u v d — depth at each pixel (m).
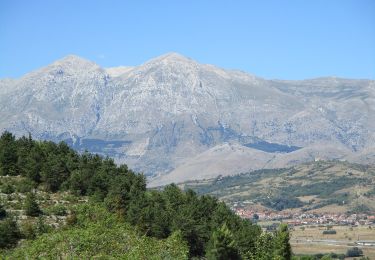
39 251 70.19
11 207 93.69
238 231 106.19
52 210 93.81
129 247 75.12
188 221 99.62
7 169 110.62
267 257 102.62
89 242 72.06
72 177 107.19
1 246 79.94
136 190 107.69
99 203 99.56
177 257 80.06
